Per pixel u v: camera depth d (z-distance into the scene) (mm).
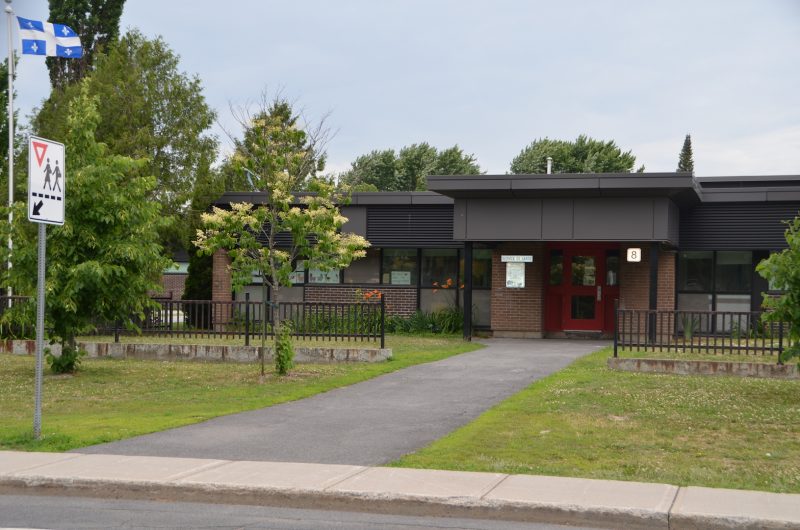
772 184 27156
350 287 25797
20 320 16125
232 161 21844
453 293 25391
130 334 20875
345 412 11914
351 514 7141
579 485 7539
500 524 6828
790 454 9078
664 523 6613
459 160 62469
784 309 13141
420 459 8719
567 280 24344
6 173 27484
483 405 12477
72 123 16203
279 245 25797
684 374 15625
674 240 22609
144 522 6887
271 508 7348
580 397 12734
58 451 9195
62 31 24359
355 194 25547
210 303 20406
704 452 9164
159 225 17016
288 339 16094
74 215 15758
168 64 27000
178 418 11398
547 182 20625
